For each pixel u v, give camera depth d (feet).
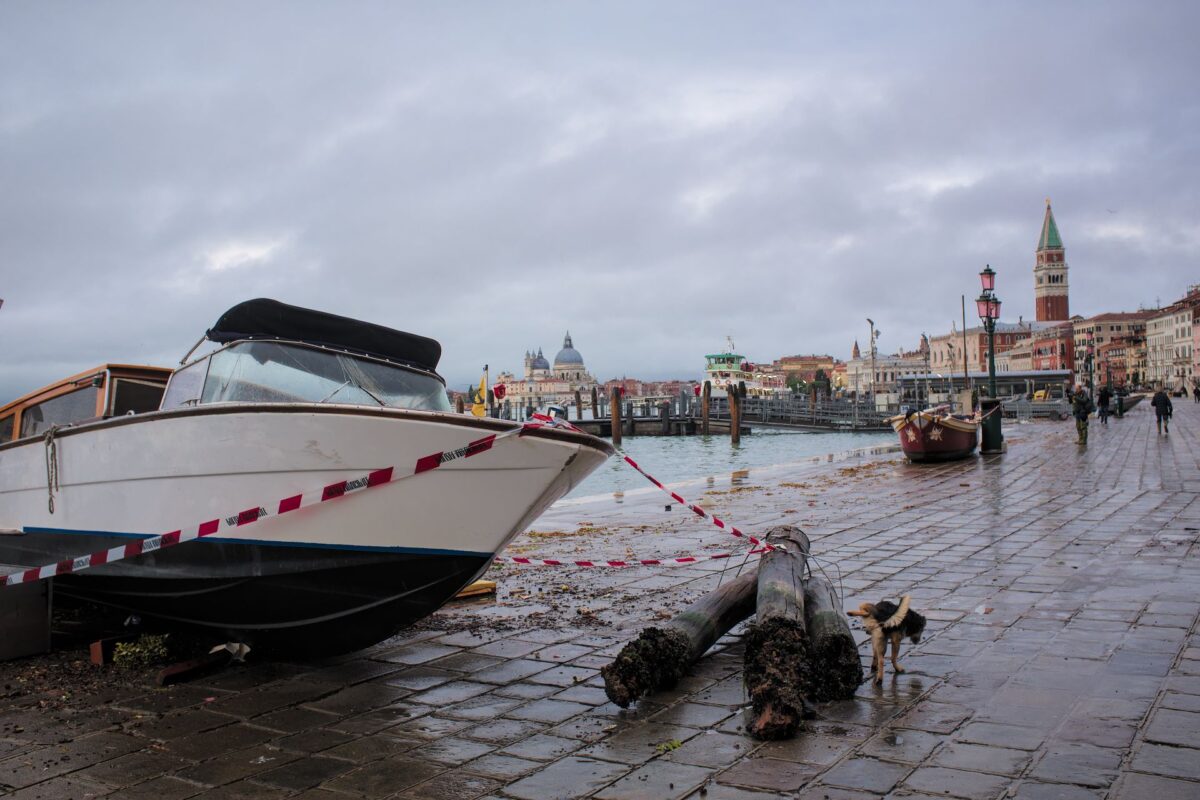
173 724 19.11
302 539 21.33
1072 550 35.42
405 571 21.83
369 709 19.77
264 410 20.61
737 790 15.10
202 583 22.65
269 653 23.98
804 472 76.54
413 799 15.25
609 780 15.70
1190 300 476.13
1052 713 18.01
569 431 20.92
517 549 39.55
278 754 17.37
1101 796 14.35
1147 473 65.36
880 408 246.06
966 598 27.99
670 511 51.78
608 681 19.07
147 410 28.81
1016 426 159.43
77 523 25.09
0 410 30.68
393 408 20.13
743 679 19.89
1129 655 21.54
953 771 15.49
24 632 24.56
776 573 22.59
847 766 15.88
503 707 19.69
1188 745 16.19
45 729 18.99
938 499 54.08
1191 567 31.22
